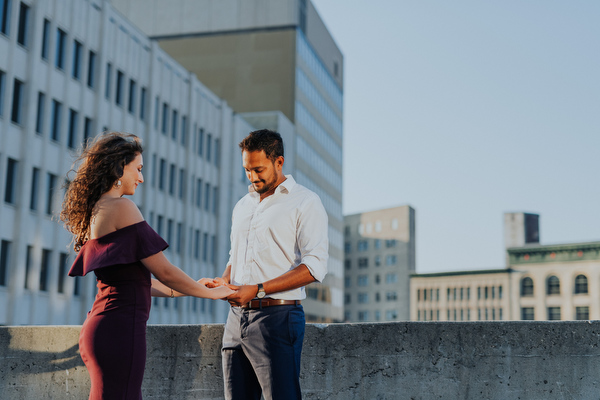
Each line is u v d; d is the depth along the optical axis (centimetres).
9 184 2883
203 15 7200
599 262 9106
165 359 470
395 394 439
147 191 4053
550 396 424
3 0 2858
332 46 8394
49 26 3150
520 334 432
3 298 2777
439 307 10688
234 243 374
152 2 7331
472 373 434
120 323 300
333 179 8119
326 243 360
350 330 451
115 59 3712
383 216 11844
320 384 448
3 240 2816
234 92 6981
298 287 350
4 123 2823
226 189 5172
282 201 359
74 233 322
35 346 486
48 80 3108
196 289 319
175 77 4494
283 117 6391
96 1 3544
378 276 11725
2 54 2819
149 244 307
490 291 10094
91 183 312
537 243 10312
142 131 4062
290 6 6994
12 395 483
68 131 3269
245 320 353
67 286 3139
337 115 8481
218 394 461
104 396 297
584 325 427
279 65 6912
